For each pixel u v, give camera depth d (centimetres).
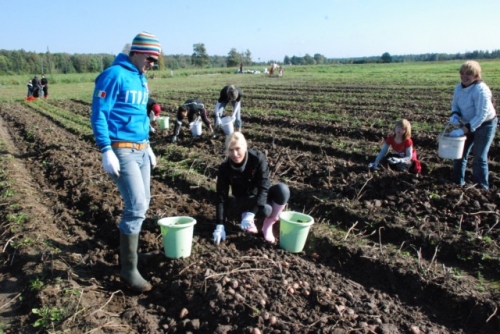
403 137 653
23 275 417
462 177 605
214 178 712
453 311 366
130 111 366
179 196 610
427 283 388
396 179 617
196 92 2364
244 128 1116
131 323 349
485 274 418
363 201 586
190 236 420
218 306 345
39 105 1933
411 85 2336
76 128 1208
